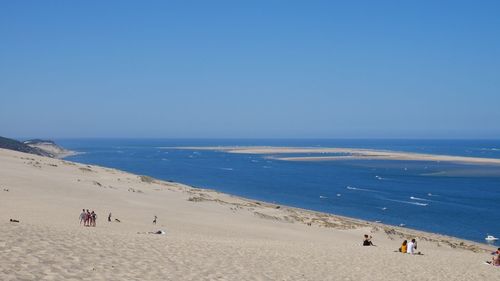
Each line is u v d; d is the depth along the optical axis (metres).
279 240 36.09
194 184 111.31
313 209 77.12
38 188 53.94
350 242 40.34
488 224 65.94
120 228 34.44
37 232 18.48
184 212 50.56
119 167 160.75
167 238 24.80
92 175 79.50
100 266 13.59
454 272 20.95
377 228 51.28
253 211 58.88
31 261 12.84
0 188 49.78
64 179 66.00
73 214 40.38
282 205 78.88
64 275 11.95
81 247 16.16
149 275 13.40
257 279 14.88
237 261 17.94
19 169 69.44
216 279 14.09
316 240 39.81
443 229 62.44
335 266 19.55
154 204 54.69
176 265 15.47
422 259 25.50
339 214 72.81
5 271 11.39
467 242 53.44
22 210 39.22
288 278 15.70
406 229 60.03
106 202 51.31
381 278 17.70
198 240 25.83
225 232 39.06
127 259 15.30
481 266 24.56
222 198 73.62
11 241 15.23
